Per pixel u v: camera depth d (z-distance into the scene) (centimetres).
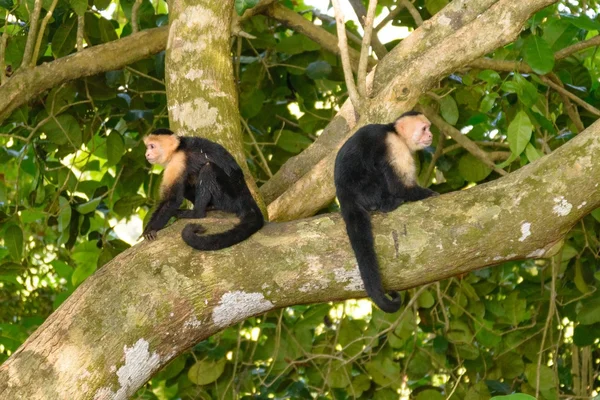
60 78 876
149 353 552
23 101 862
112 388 536
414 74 700
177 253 572
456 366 1068
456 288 1101
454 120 930
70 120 964
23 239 976
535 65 764
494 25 684
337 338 1026
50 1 884
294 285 571
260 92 1048
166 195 701
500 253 564
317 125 1123
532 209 555
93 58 887
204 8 754
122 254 584
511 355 1050
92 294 555
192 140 707
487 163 947
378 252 567
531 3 675
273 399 1019
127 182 1055
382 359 1032
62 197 1009
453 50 689
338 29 714
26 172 1113
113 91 989
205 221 607
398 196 657
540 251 568
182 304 559
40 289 1264
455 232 561
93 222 1188
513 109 971
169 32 772
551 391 977
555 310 947
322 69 1008
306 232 581
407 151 669
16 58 957
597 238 1078
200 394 1038
